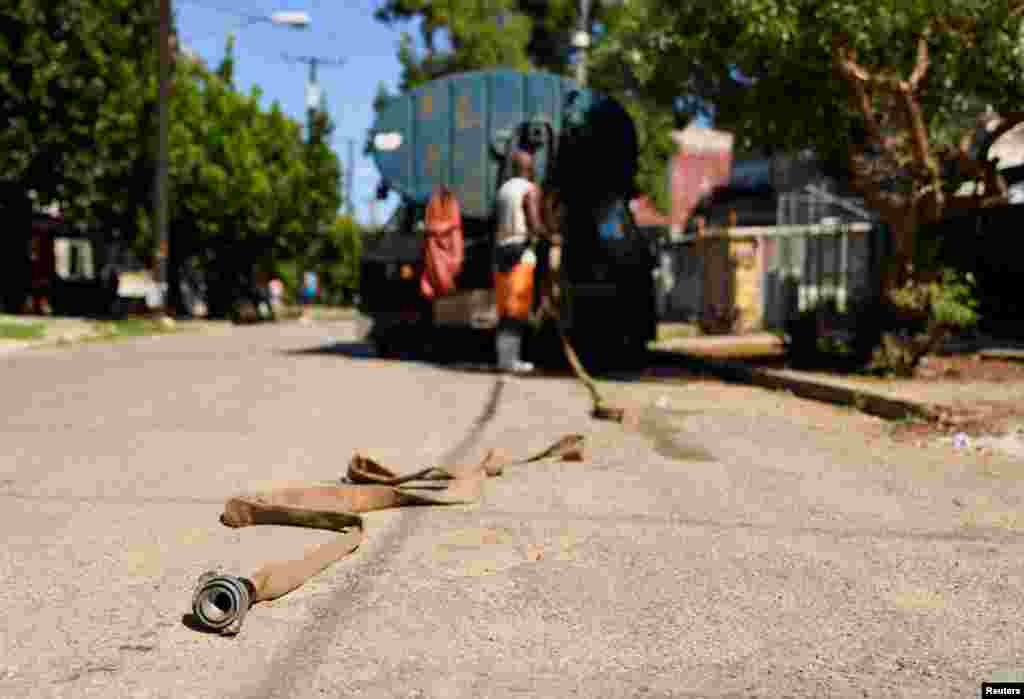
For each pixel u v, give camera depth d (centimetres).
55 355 1452
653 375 1182
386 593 340
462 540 409
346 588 345
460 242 1231
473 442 662
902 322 1016
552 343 1323
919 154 971
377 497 463
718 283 2248
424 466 569
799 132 1088
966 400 782
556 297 1203
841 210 2264
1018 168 1403
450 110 1287
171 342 1869
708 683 268
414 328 1320
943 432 698
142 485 510
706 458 608
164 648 288
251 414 793
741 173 3384
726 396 940
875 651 292
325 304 6006
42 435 673
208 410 814
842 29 873
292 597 335
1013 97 938
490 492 502
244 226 3419
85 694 257
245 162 3369
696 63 1041
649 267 1287
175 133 3219
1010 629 311
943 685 268
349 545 385
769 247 2197
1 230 2594
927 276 986
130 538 405
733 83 1096
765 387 1023
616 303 1259
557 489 511
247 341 1955
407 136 1298
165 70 2414
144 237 2888
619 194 1283
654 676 272
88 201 2520
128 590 340
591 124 1275
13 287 2622
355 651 288
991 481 543
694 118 1184
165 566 367
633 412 809
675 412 822
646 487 520
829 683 268
